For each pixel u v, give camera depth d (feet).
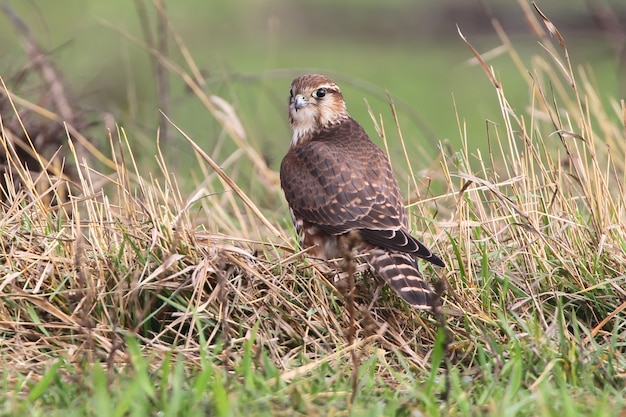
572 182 40.73
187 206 35.76
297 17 156.35
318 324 32.81
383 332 32.91
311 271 34.65
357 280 35.63
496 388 27.78
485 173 38.73
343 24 151.02
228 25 145.59
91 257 34.60
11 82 53.62
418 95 101.55
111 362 28.02
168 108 55.93
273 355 31.12
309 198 38.17
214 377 27.66
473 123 87.86
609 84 87.20
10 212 35.76
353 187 37.50
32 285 33.58
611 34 62.44
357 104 97.91
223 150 57.26
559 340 31.81
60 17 98.73
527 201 37.19
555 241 35.14
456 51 127.44
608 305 33.65
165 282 33.35
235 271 34.32
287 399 26.66
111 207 38.88
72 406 25.90
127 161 51.93
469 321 32.81
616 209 37.37
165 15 52.75
